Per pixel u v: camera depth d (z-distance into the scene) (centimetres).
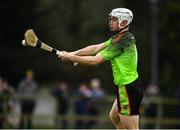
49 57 8538
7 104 3919
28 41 1898
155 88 4938
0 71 7331
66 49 9669
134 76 1925
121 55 1919
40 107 5884
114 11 1925
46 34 7781
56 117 4062
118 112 1953
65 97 4134
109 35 10288
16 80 7425
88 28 10331
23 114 4050
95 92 4197
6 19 7081
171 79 7494
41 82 8519
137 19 9375
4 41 7269
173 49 8519
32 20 7269
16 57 7412
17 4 7069
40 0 7688
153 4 8156
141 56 8906
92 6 10394
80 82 9306
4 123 3916
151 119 4128
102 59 1912
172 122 4131
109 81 9219
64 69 9094
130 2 9494
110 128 4450
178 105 4256
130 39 1919
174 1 8762
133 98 1916
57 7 9625
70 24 10219
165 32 8625
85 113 4172
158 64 8350
